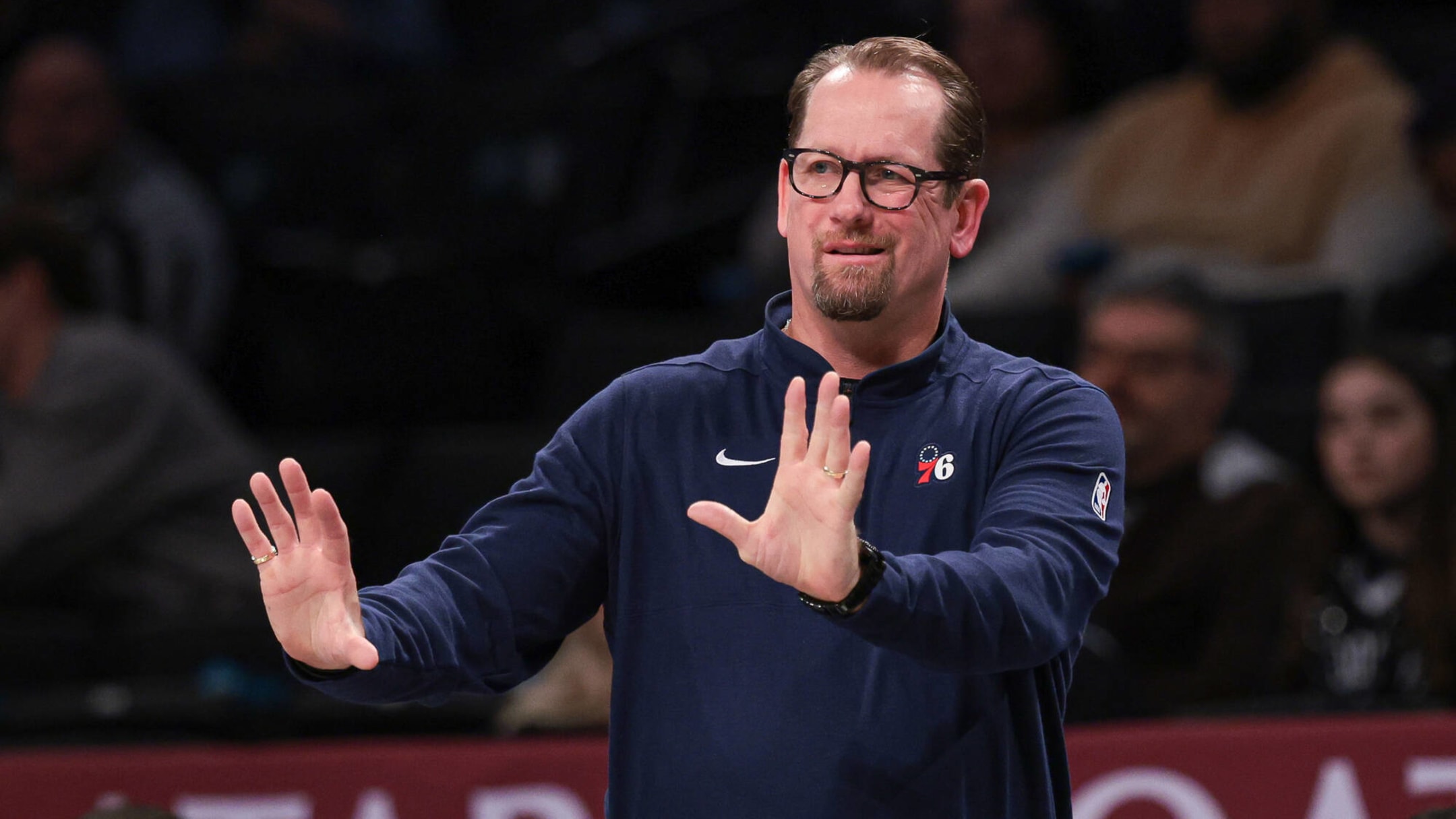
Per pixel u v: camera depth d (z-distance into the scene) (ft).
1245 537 49.93
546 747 40.98
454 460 64.49
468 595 23.67
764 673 23.49
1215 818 39.45
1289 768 39.47
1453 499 47.60
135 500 61.26
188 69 90.27
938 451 24.22
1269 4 65.05
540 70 85.92
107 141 75.20
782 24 84.64
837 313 24.13
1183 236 66.39
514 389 72.64
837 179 24.20
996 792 23.58
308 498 21.54
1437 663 46.37
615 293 77.10
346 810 40.91
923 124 24.16
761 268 69.97
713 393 25.14
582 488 24.73
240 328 74.59
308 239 77.97
